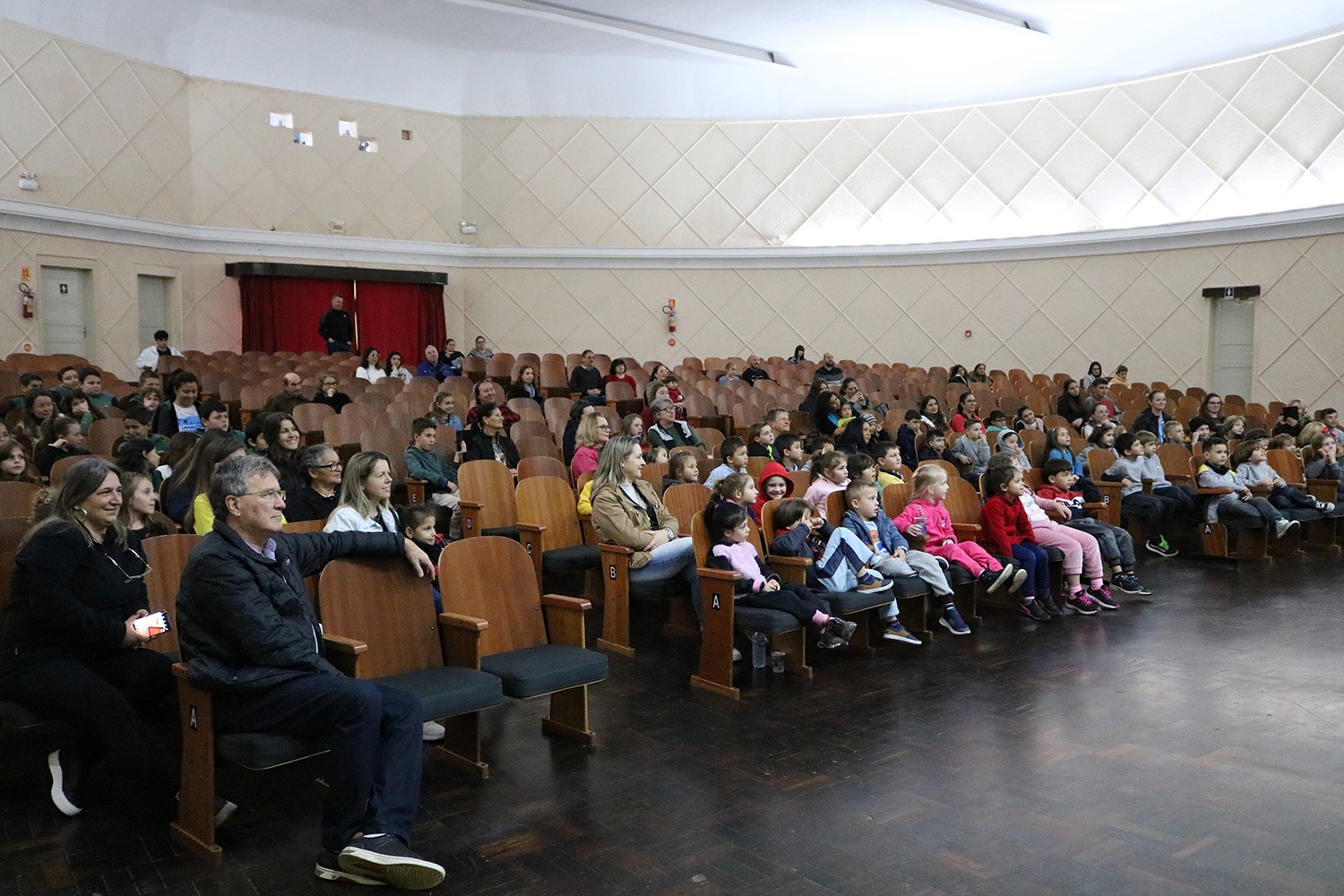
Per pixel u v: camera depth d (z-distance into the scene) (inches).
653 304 606.9
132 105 469.7
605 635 199.3
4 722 121.3
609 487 198.5
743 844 115.6
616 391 439.5
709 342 608.4
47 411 252.4
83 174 447.8
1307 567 281.9
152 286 493.7
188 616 111.8
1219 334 511.5
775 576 184.7
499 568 147.8
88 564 123.0
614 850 114.1
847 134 591.2
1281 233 479.5
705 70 589.9
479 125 591.2
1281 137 481.7
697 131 601.0
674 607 212.8
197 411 296.5
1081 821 121.8
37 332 432.8
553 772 136.9
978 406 436.5
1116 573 252.1
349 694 108.4
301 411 307.9
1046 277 553.3
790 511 197.2
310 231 541.0
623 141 599.5
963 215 572.4
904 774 136.0
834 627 180.9
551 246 596.4
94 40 451.8
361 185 557.3
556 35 538.3
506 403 362.3
